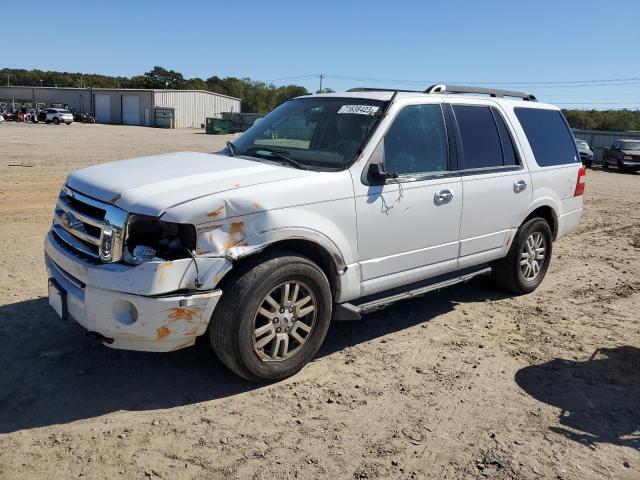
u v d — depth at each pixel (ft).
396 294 15.87
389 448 11.18
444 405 12.89
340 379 13.89
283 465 10.50
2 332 15.28
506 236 19.15
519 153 19.40
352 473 10.39
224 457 10.62
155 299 11.42
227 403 12.50
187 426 11.55
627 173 93.15
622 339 17.21
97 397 12.48
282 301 13.07
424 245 16.15
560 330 17.76
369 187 14.53
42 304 17.28
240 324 12.32
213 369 13.99
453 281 17.42
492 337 16.97
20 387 12.69
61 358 14.08
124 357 14.34
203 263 11.76
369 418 12.21
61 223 13.53
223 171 13.50
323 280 13.60
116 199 12.01
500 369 14.82
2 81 457.68
